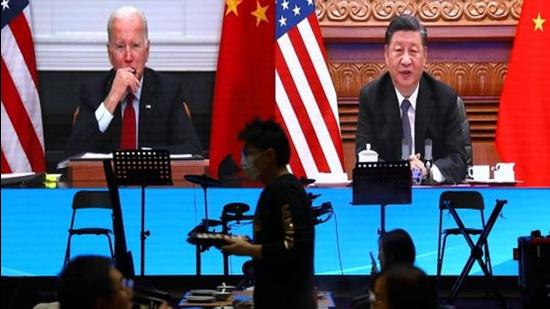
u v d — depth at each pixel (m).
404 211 21.73
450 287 22.19
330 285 22.02
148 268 21.73
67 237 21.66
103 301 7.34
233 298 14.56
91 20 24.78
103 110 24.28
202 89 25.00
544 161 24.16
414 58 24.16
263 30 24.62
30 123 24.16
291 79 24.33
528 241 18.98
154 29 24.95
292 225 11.03
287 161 11.45
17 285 14.41
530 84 24.28
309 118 24.27
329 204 17.73
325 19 25.30
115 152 18.17
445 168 23.62
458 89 25.19
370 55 25.25
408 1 25.25
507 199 21.72
